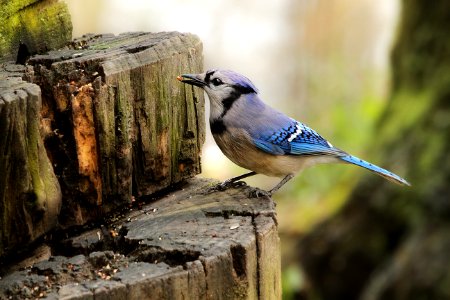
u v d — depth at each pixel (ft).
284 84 107.76
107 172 26.32
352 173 67.05
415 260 52.85
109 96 25.81
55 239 26.00
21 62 28.55
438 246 52.47
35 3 28.76
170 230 24.76
